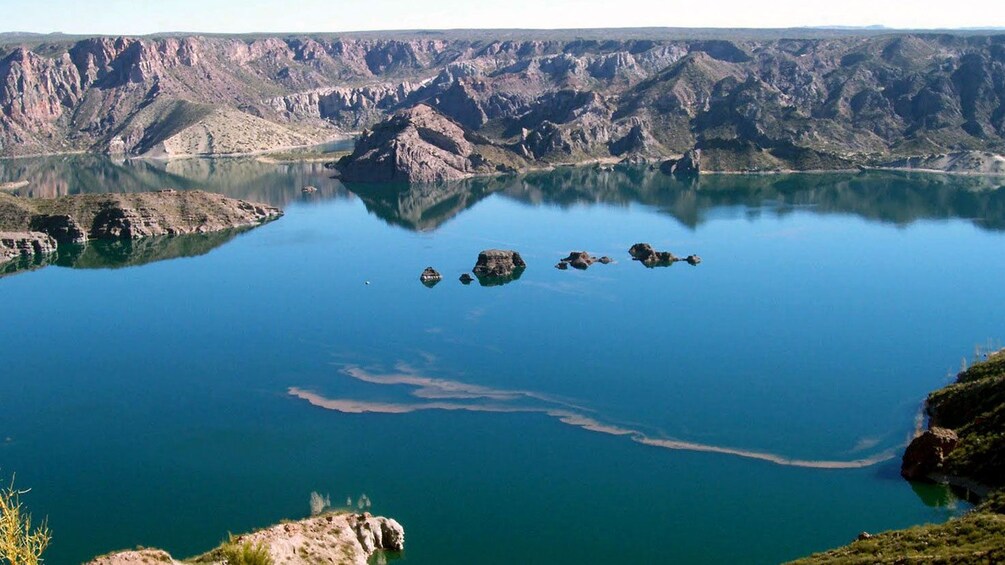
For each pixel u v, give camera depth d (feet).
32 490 358.84
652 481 353.51
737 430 399.85
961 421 376.48
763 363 485.97
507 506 335.47
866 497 334.65
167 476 369.50
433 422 418.31
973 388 389.39
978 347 501.97
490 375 478.59
